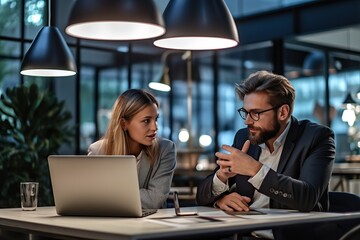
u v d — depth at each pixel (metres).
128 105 3.49
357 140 10.23
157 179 3.52
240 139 3.50
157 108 3.56
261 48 9.96
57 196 2.87
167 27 2.91
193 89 11.94
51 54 3.70
